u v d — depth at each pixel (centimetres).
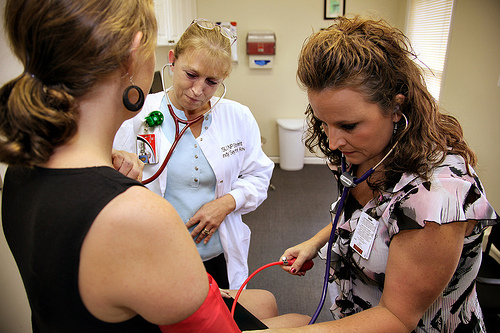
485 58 236
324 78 69
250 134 151
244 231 159
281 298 220
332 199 359
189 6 366
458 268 81
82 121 48
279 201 355
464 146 79
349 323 74
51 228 45
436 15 295
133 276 44
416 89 71
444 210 67
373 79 68
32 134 44
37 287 48
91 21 44
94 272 44
